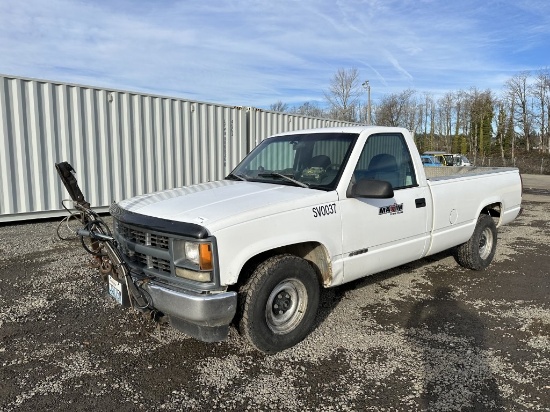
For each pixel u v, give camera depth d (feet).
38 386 9.79
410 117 185.98
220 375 10.37
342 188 12.47
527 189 69.31
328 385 9.98
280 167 14.48
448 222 16.40
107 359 11.05
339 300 15.35
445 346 11.94
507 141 217.56
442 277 18.22
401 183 14.69
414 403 9.31
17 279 16.93
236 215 10.16
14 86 26.17
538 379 10.28
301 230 11.29
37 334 12.34
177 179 35.19
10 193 26.63
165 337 12.29
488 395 9.62
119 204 12.55
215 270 9.73
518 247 24.41
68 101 28.66
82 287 16.08
